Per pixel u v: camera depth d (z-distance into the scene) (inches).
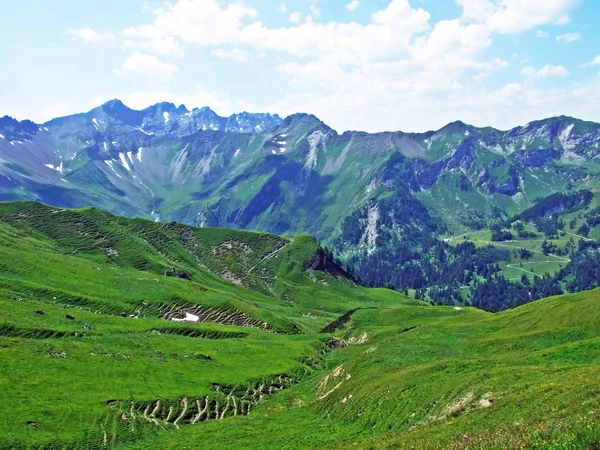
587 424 1030.4
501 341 3912.4
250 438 3250.5
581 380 1804.9
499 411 1811.0
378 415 2874.0
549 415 1389.0
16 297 6451.8
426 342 4389.8
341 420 3206.2
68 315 6131.9
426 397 2694.4
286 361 6102.4
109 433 3572.8
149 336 6117.1
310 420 3499.0
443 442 1455.5
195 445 3299.7
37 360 4411.9
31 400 3713.1
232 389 4963.1
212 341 6451.8
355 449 1913.1
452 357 3821.4
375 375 3700.8
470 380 2630.4
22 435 3235.7
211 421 4065.0
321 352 6884.8
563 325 3959.2
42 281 7815.0
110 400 4072.3
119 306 7741.1
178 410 4234.7
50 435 3344.0
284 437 3090.6
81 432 3486.7
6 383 3848.4
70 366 4485.7
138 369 4830.2
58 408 3705.7
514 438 1155.9
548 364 2741.1
